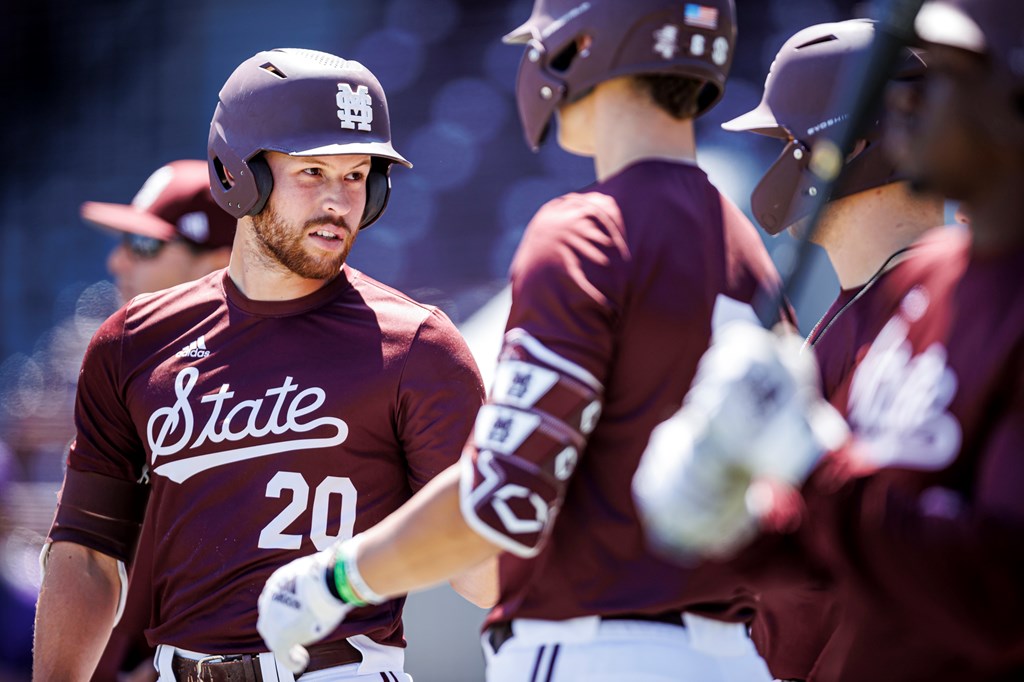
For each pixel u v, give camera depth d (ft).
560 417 24.48
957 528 20.16
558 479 24.47
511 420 24.50
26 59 157.28
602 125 27.71
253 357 36.91
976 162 21.71
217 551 35.88
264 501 35.78
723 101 118.42
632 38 26.78
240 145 36.91
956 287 22.80
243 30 148.87
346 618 35.27
